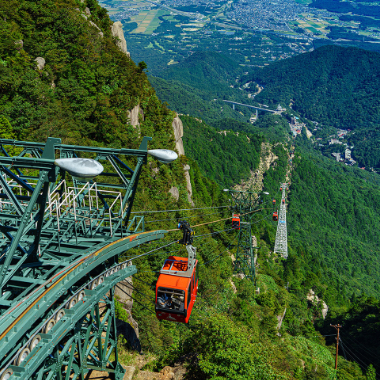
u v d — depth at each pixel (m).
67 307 18.69
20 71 68.00
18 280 18.45
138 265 52.75
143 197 76.75
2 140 21.27
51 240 21.14
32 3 83.06
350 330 104.19
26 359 15.45
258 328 64.19
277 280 116.75
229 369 29.36
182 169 108.62
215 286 66.19
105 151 21.75
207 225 99.69
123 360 32.34
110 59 98.31
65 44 86.81
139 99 102.50
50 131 64.06
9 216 20.12
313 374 57.56
